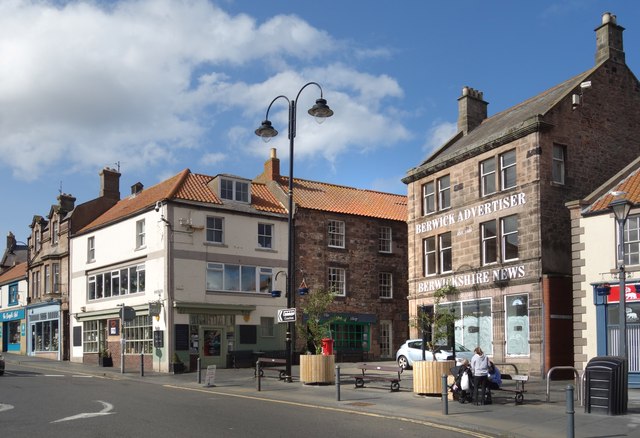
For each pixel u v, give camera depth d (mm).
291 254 23250
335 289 38500
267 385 23078
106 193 44500
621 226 16000
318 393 20188
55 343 43625
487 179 29594
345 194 42375
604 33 30438
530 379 25109
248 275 35625
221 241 34969
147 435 12266
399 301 40969
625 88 30344
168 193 33812
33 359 42688
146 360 33719
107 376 29797
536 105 30938
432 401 17984
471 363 17672
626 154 29703
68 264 42594
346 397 19000
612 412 15203
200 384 24031
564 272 26766
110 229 38188
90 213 43312
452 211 31266
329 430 13156
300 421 14359
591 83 29062
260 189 39031
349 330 38594
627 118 30109
